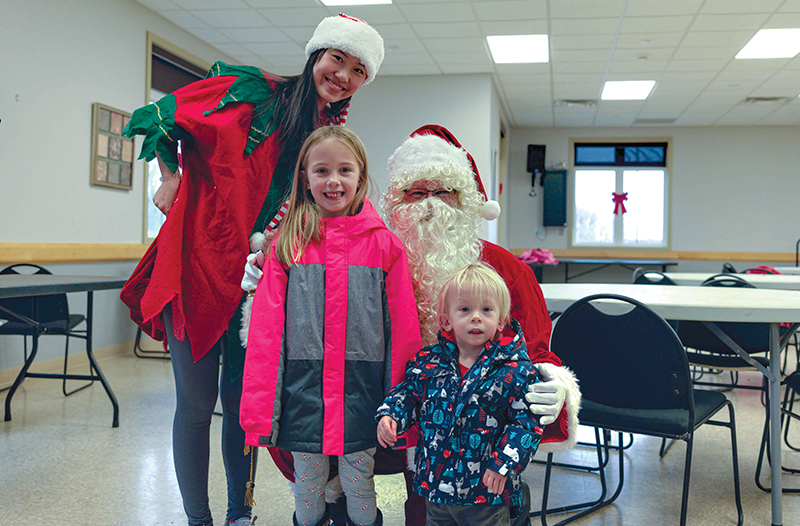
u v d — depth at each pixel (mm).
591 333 1816
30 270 4199
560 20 5777
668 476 2434
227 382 1699
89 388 3955
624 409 1872
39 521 1998
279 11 5664
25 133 4223
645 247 10695
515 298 1487
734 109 9172
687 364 1692
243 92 1581
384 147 7824
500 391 1218
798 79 7559
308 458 1396
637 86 8031
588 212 10883
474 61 7098
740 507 1956
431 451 1245
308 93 1625
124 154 5230
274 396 1281
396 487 2324
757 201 10281
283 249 1362
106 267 5020
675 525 1974
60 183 4535
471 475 1206
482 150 7613
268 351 1300
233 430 1718
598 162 10805
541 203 10859
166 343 1718
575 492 2254
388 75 7758
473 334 1228
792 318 1854
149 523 1989
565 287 2861
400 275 1350
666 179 10633
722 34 6059
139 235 5500
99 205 4961
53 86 4457
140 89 5465
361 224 1379
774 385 1955
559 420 1315
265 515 2039
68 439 2875
